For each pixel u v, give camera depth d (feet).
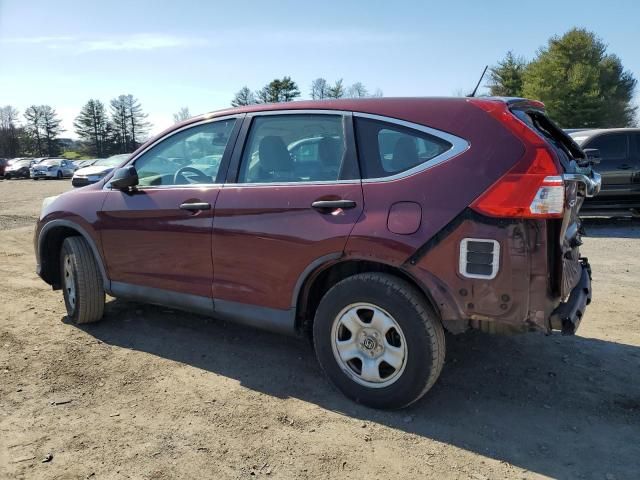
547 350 13.48
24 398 10.79
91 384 11.46
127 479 8.32
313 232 10.41
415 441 9.42
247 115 12.18
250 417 10.17
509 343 13.88
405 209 9.61
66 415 10.16
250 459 8.86
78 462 8.72
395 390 10.00
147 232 12.96
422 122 9.98
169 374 11.99
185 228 12.25
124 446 9.19
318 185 10.66
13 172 127.13
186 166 12.92
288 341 13.96
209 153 12.61
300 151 11.22
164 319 15.48
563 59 126.21
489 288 9.05
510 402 10.85
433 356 9.64
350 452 9.07
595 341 14.12
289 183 11.09
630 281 20.40
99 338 14.05
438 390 11.34
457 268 9.22
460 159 9.43
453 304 9.32
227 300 11.94
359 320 10.34
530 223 8.86
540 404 10.78
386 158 10.18
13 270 21.49
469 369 12.37
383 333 10.04
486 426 9.93
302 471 8.56
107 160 60.08
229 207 11.59
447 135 9.68
